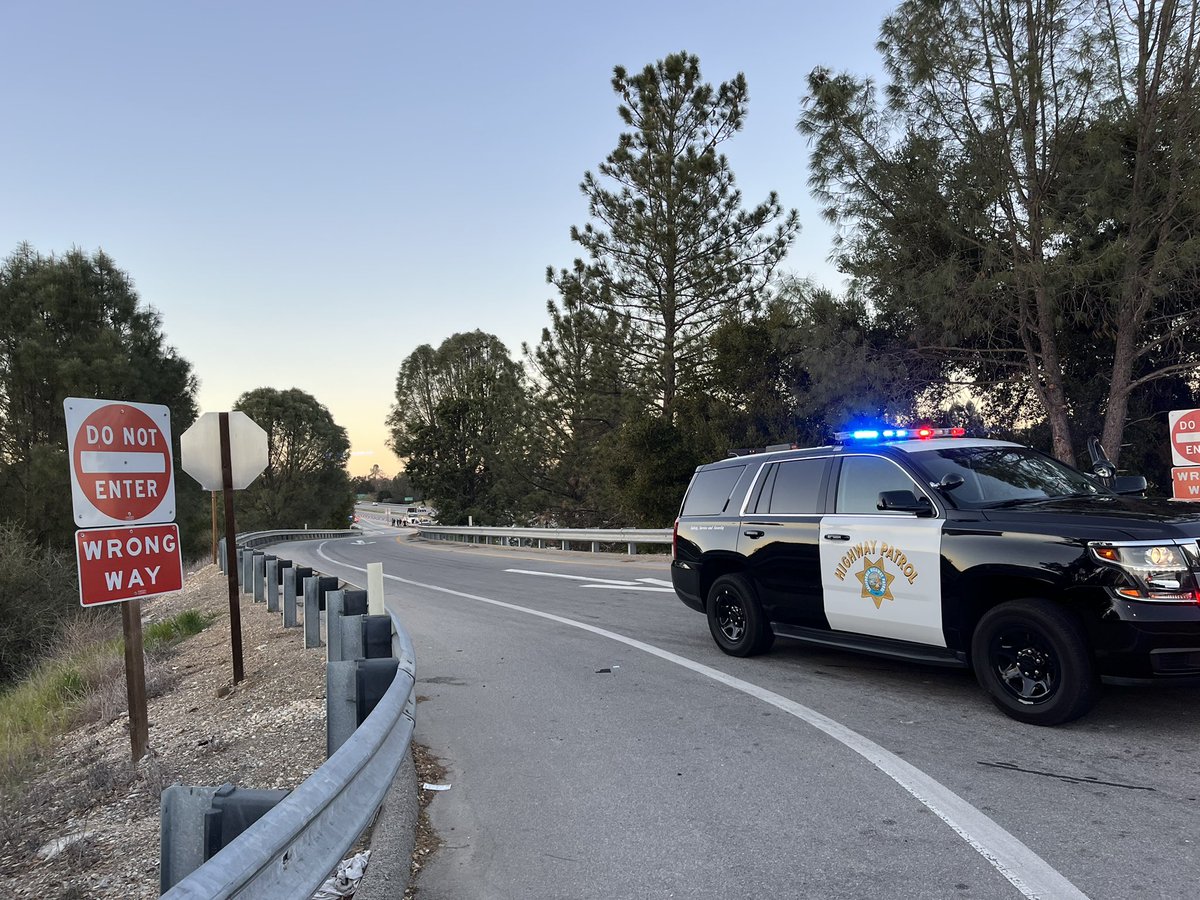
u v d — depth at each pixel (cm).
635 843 407
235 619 836
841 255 1748
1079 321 1600
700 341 2680
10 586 1844
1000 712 570
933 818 410
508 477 3744
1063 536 514
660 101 2653
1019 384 1828
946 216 1538
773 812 432
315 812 254
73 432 562
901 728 552
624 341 2792
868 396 1791
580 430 3369
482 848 414
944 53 1512
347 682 434
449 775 529
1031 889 335
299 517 7575
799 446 770
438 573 1959
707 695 670
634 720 617
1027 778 452
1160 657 474
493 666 843
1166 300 1490
